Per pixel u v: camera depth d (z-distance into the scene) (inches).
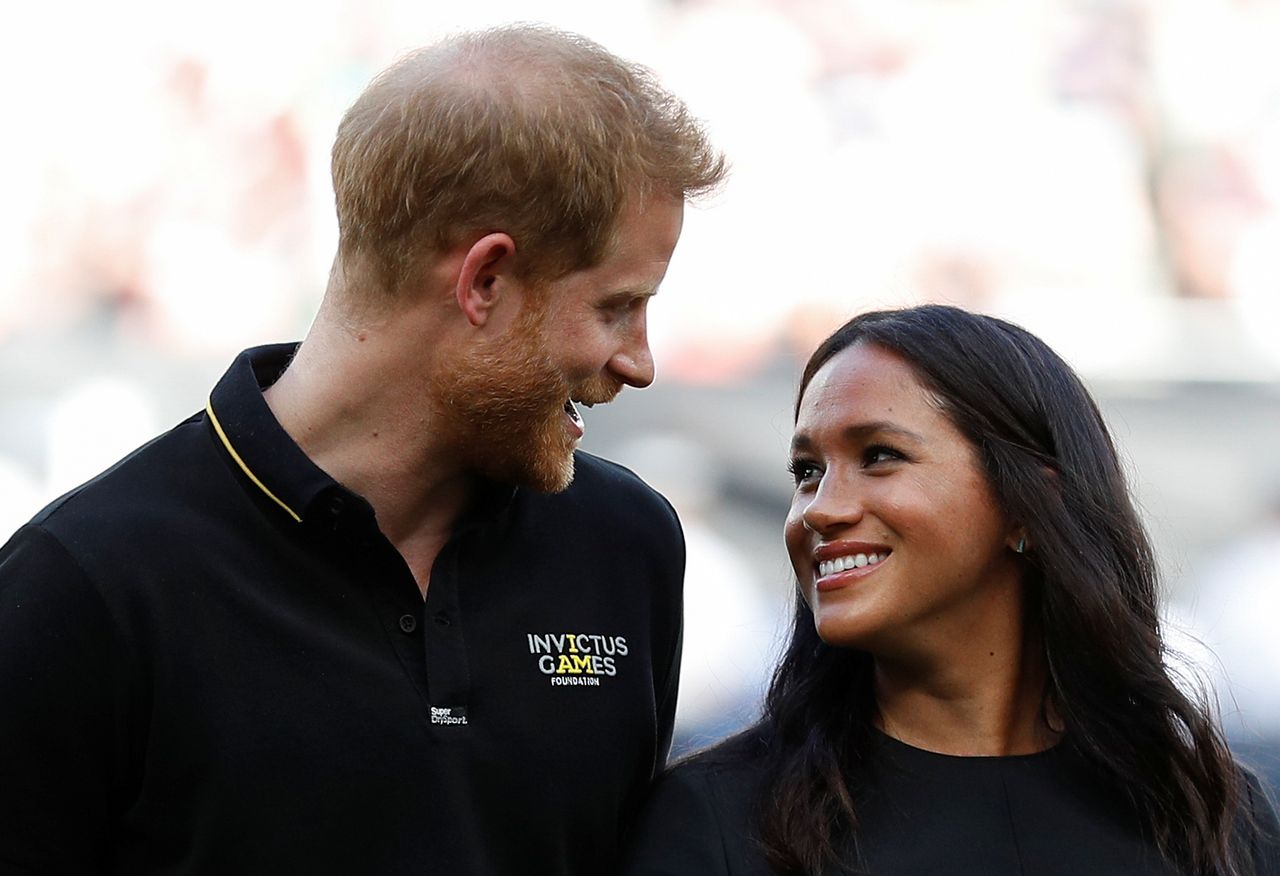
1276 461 956.0
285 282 1092.5
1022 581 266.5
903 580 251.9
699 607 873.5
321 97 1133.1
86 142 1111.0
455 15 1157.7
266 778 232.4
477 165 234.1
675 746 616.1
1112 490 266.5
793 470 270.1
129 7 1139.9
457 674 244.5
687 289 1080.8
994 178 1164.5
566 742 253.6
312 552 243.6
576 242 240.2
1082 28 1202.6
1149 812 261.1
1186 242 1155.9
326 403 245.9
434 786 240.2
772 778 259.8
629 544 276.2
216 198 1105.4
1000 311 1133.1
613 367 255.1
